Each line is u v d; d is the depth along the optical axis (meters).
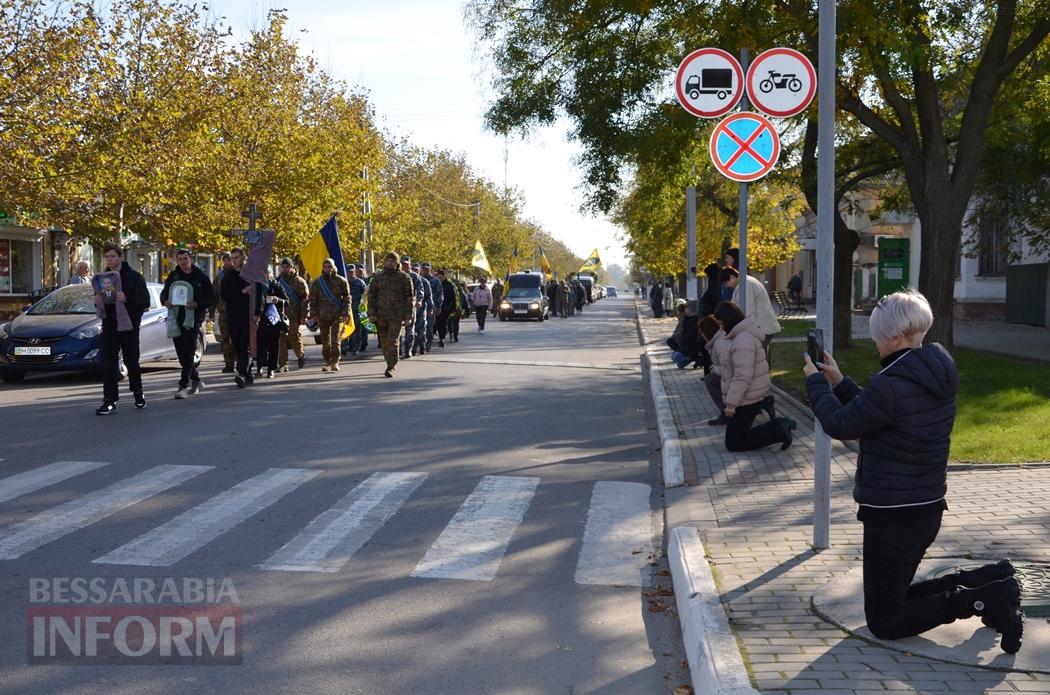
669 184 21.20
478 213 74.69
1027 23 16.56
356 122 38.53
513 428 11.73
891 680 4.08
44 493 7.98
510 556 6.50
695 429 11.15
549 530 7.16
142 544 6.56
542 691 4.40
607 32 18.84
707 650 4.39
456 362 20.78
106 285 12.16
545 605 5.56
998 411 11.59
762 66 8.80
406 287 17.22
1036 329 28.41
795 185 24.59
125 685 4.37
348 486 8.41
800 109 8.80
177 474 8.75
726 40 15.44
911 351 4.33
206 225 29.88
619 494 8.30
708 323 11.27
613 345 27.69
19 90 20.97
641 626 5.25
